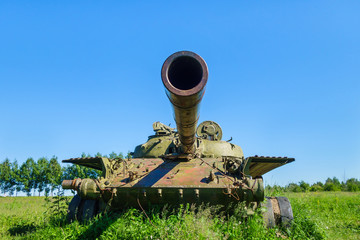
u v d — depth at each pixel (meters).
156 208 8.52
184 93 4.64
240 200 8.07
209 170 8.80
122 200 8.65
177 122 6.42
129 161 9.79
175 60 4.84
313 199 19.77
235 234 7.25
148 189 8.23
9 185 61.31
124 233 7.24
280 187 13.47
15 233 10.07
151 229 7.18
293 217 9.07
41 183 58.69
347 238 9.48
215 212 8.22
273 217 8.55
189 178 8.42
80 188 8.45
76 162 10.09
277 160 8.84
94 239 7.51
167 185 8.18
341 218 13.51
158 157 10.38
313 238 8.52
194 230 6.88
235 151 11.51
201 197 8.13
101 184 8.51
